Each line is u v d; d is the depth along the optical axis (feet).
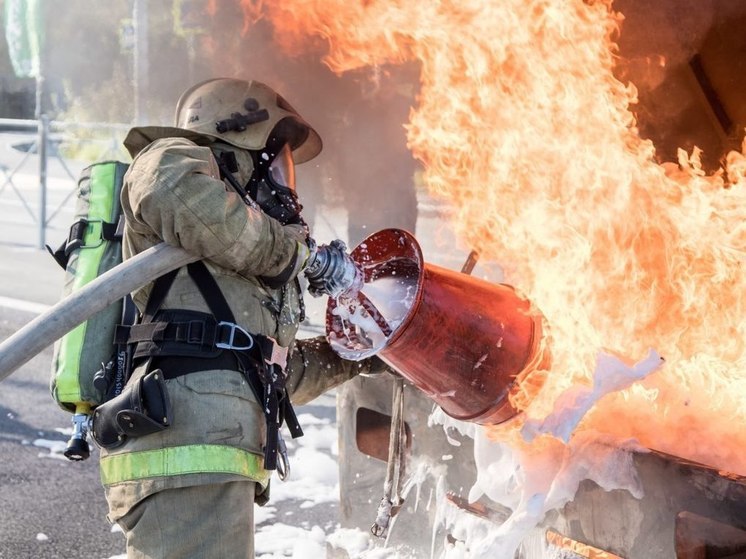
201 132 7.50
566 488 6.84
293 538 12.25
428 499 8.34
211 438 6.96
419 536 8.48
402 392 8.48
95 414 7.18
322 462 15.01
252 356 7.20
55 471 15.01
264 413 7.25
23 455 15.65
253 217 7.01
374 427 9.12
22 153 35.19
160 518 6.98
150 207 6.86
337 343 7.86
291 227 7.50
